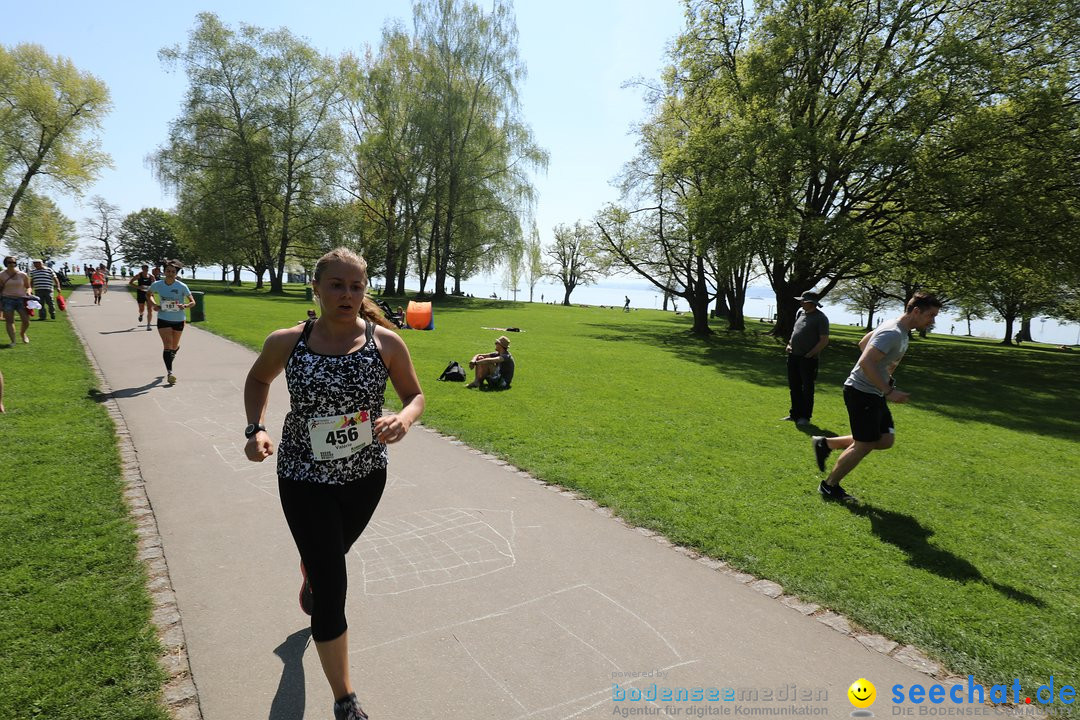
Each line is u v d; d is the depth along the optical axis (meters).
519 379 11.05
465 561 3.74
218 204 36.31
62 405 6.96
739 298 31.62
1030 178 17.39
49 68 31.20
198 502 4.46
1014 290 23.81
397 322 20.80
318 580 2.18
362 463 2.38
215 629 2.88
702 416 8.55
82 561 3.44
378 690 2.52
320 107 38.31
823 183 21.88
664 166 22.62
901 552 4.11
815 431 7.86
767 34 20.84
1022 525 4.80
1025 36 19.12
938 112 17.95
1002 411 11.04
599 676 2.67
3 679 2.41
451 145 35.09
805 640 3.02
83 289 31.55
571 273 67.62
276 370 2.43
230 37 35.59
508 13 35.38
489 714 2.40
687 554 3.96
